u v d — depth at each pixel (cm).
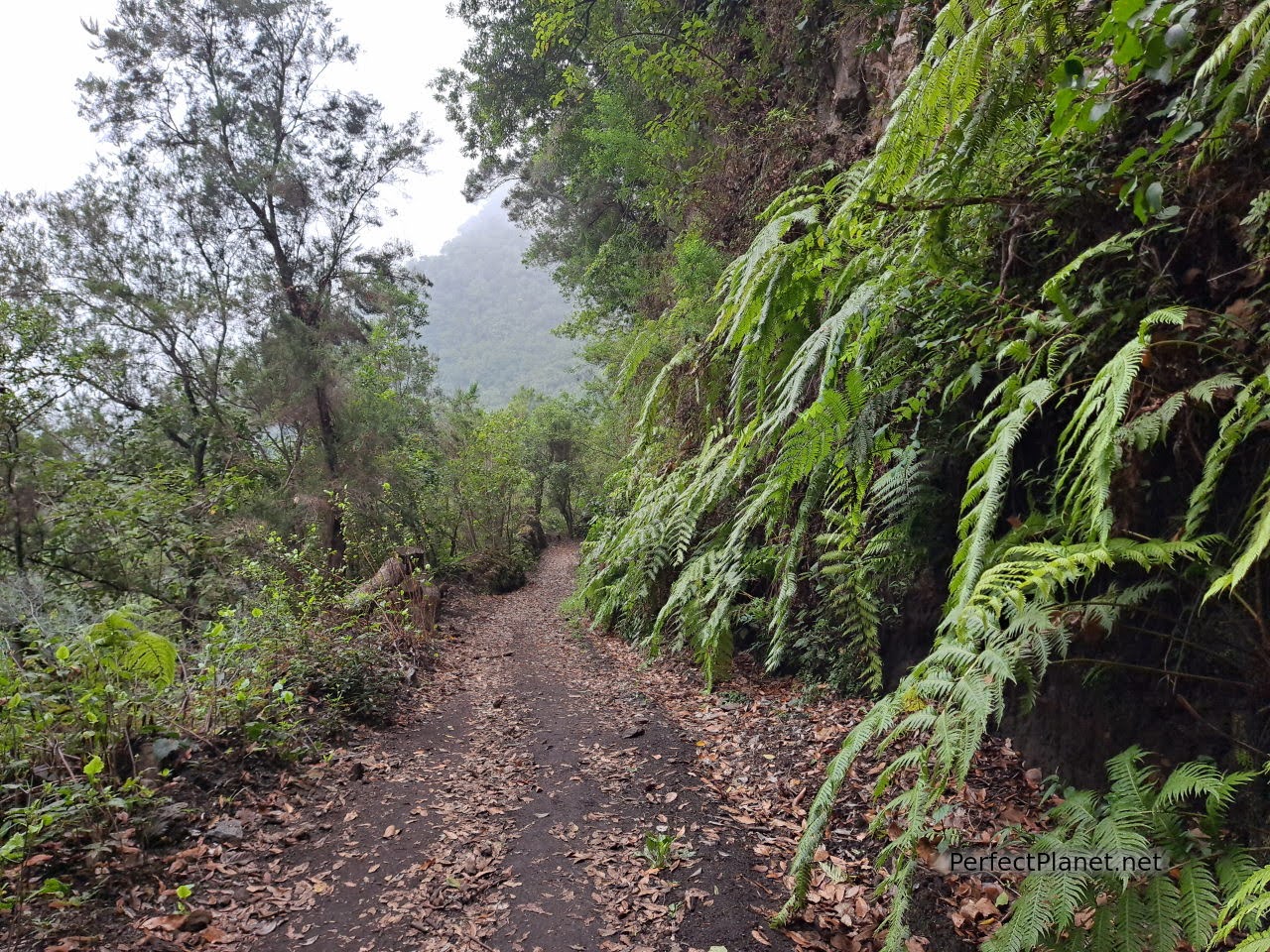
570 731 479
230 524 1003
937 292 301
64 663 334
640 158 710
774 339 358
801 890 222
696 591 491
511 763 421
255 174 1381
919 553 358
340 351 1566
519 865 290
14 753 315
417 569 1155
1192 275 228
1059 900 175
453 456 2058
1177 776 182
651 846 287
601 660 717
